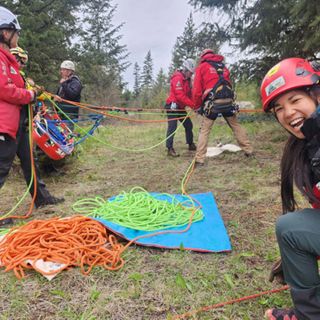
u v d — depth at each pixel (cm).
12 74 302
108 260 241
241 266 236
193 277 226
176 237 275
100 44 3172
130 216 305
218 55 480
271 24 612
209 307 197
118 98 2622
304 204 329
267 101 153
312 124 137
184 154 593
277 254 248
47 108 422
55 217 320
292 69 145
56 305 204
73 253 246
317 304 155
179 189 409
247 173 443
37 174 359
